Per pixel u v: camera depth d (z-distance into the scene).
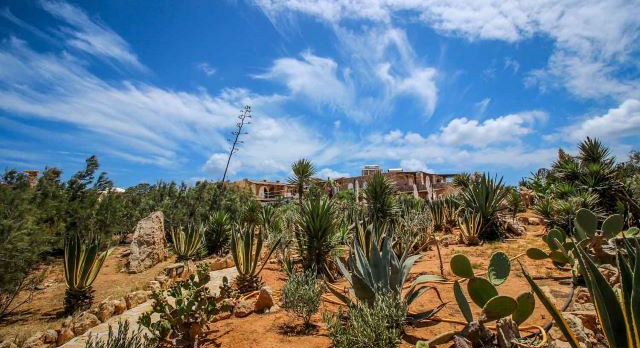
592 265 2.51
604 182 14.36
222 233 16.52
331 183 28.75
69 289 7.55
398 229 10.33
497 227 14.09
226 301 6.23
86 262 7.54
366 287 4.89
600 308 2.45
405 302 4.53
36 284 8.57
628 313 2.38
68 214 14.54
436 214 17.47
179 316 4.97
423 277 5.23
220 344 4.79
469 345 3.58
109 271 12.96
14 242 7.26
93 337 5.25
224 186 25.02
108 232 15.66
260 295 6.20
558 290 6.12
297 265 10.01
